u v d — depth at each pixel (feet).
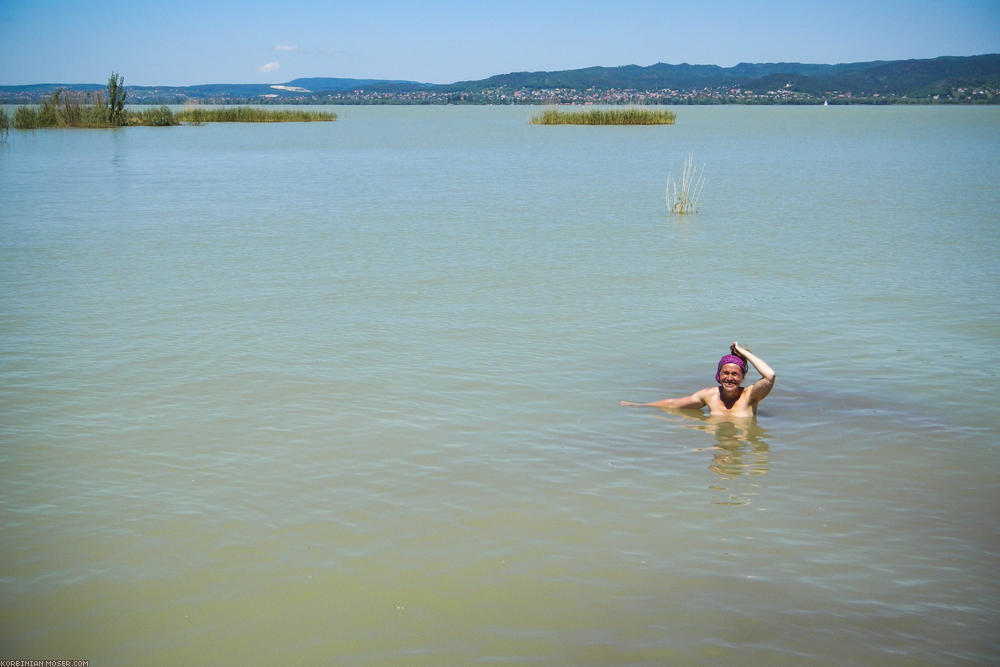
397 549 23.32
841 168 147.64
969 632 19.76
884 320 47.39
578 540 23.79
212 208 96.48
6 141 223.30
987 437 31.19
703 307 50.31
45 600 21.02
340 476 27.81
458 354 41.32
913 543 23.71
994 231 77.61
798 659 18.79
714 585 21.59
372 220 86.79
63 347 42.16
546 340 43.70
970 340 43.50
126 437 30.99
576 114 365.61
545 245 71.61
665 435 31.53
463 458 29.30
